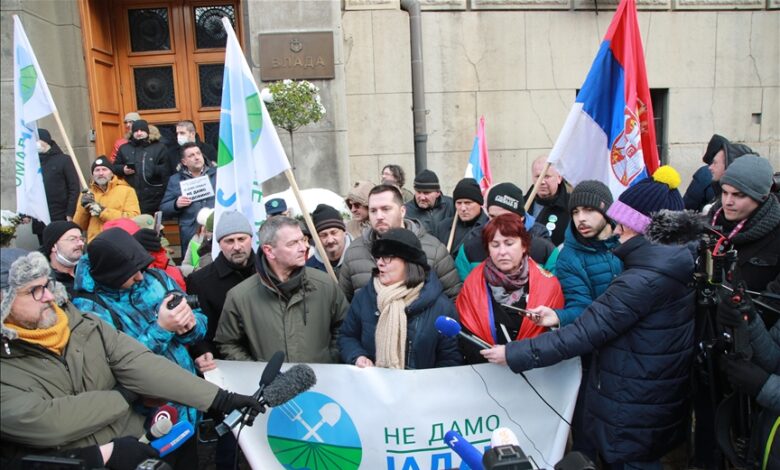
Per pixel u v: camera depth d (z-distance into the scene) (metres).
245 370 2.72
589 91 3.47
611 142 3.50
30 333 1.93
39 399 1.90
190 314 2.47
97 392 2.05
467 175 5.31
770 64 7.42
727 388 2.50
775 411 2.17
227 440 3.04
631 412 2.44
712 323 2.47
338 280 3.39
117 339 2.20
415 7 6.64
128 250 2.42
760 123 7.53
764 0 7.27
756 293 2.56
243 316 2.81
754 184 2.75
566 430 2.63
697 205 5.13
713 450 2.81
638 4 7.14
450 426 2.63
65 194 5.51
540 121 7.23
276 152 3.27
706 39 7.29
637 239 2.46
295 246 2.73
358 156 7.14
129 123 6.52
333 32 6.34
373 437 2.64
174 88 7.53
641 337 2.42
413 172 7.17
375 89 7.05
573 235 2.87
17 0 5.90
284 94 5.67
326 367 2.65
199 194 5.26
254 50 6.35
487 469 1.55
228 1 7.41
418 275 2.62
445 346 2.69
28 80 4.02
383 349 2.58
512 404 2.64
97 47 7.00
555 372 2.64
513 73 7.13
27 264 1.87
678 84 7.34
